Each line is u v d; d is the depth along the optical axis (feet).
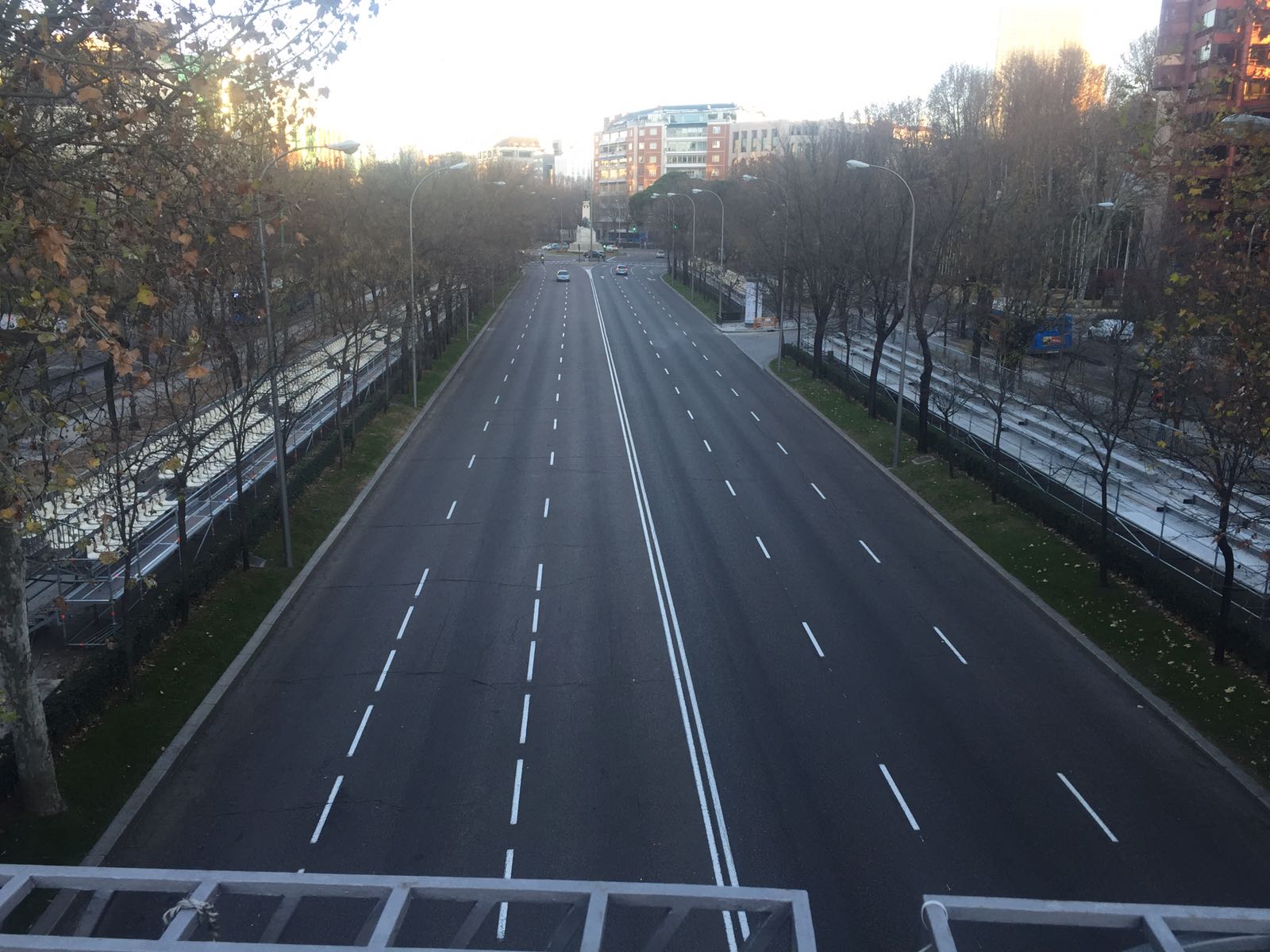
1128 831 47.93
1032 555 83.92
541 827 47.57
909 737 56.54
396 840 46.55
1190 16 116.88
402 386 151.12
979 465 103.35
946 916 15.46
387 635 69.92
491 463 116.57
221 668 63.77
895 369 166.20
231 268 67.62
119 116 37.32
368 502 101.40
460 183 209.15
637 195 527.40
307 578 80.02
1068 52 284.82
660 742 55.67
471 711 59.16
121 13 36.91
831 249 146.92
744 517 97.35
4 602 43.80
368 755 54.29
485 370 177.37
